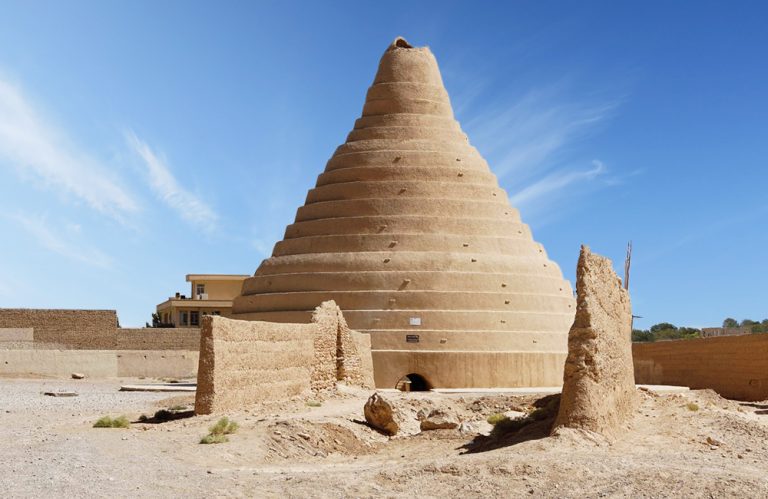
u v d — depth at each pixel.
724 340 51.88
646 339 130.25
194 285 101.44
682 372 57.12
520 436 27.84
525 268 64.62
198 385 33.66
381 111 71.00
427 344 59.69
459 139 70.62
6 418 33.97
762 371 47.72
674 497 19.25
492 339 60.31
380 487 21.56
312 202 69.25
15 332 70.62
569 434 24.38
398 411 37.81
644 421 29.91
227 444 28.05
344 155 69.38
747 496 19.22
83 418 34.75
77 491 19.56
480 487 20.75
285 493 20.98
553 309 64.06
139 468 22.94
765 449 25.61
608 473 21.17
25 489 19.42
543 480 20.88
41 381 61.06
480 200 66.75
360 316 60.59
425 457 28.73
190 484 21.52
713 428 28.59
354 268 62.62
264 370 38.06
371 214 65.19
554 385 61.41
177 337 74.44
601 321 26.91
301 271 64.44
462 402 44.38
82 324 72.44
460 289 61.75
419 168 66.75
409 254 62.75
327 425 33.09
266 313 63.34
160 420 34.19
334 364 47.88
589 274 27.03
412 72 71.75
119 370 67.94
